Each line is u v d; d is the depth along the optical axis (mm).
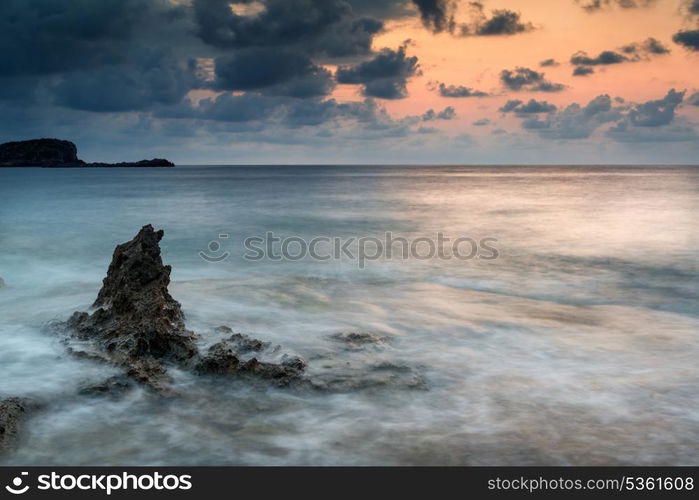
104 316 9797
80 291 14898
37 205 48531
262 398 7676
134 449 6383
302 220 37625
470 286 17188
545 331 11453
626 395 7953
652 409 7473
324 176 167500
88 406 7281
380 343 10070
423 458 6191
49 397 7410
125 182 108000
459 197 63062
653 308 14266
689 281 17594
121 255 11117
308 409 7410
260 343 9195
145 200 56125
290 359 8555
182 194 67812
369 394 7863
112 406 7312
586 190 77438
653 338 11031
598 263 20875
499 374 8805
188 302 12758
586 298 15516
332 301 13703
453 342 10547
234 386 7945
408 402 7664
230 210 45156
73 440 6547
